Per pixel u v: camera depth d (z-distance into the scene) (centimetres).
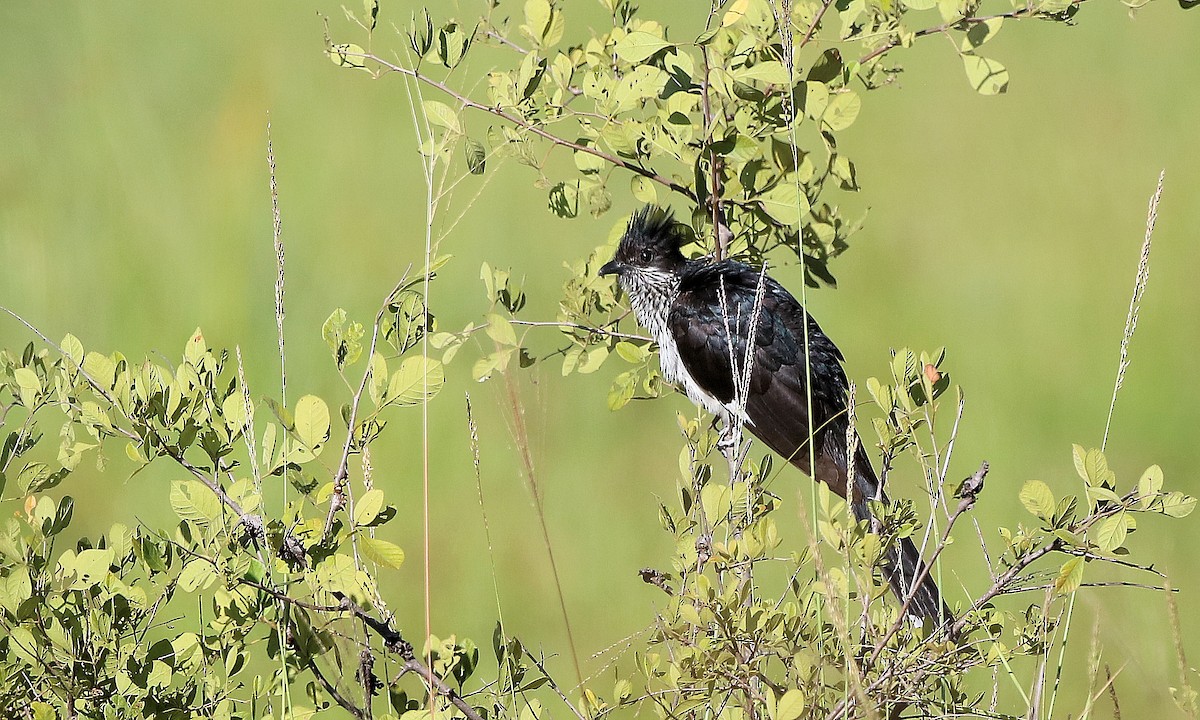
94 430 649
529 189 2030
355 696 666
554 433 1605
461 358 1727
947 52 2478
